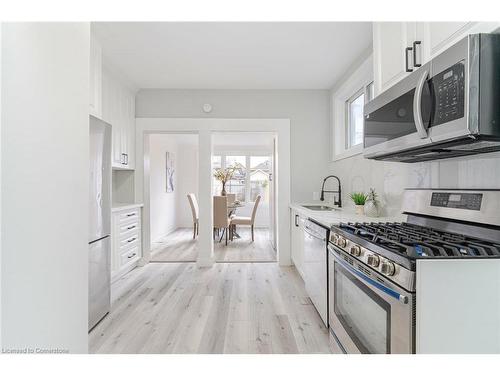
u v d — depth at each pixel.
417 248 1.08
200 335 2.04
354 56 2.98
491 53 1.00
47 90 0.80
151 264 3.92
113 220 3.05
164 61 3.07
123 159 3.52
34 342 0.75
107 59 3.01
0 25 0.64
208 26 2.41
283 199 3.93
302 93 3.96
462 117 1.01
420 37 1.39
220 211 5.09
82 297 0.98
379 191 2.49
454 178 1.56
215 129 3.91
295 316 2.33
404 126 1.38
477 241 1.22
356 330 1.42
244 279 3.27
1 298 0.64
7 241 0.66
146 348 1.87
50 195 0.81
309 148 3.97
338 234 1.69
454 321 0.98
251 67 3.24
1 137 0.64
